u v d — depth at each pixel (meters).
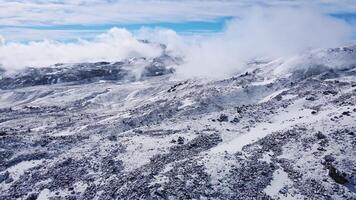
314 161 55.19
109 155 69.50
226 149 63.88
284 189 49.97
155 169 57.41
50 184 61.81
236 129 79.62
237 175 52.53
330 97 93.81
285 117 84.19
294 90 110.62
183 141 72.75
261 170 53.91
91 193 56.09
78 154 73.38
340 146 57.69
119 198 50.81
